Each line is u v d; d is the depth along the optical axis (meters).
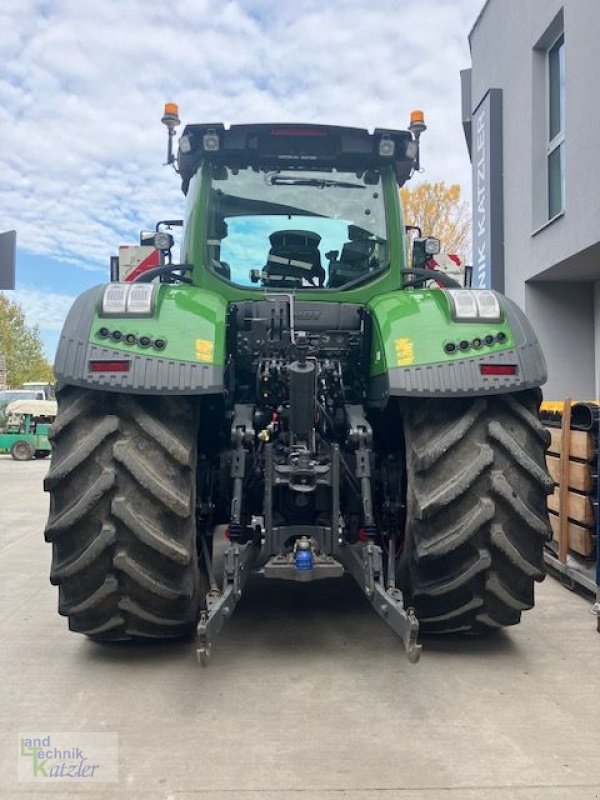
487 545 2.87
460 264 6.01
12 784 2.11
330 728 2.46
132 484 2.75
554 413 4.91
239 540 2.96
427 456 2.86
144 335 2.82
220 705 2.65
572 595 4.25
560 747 2.33
